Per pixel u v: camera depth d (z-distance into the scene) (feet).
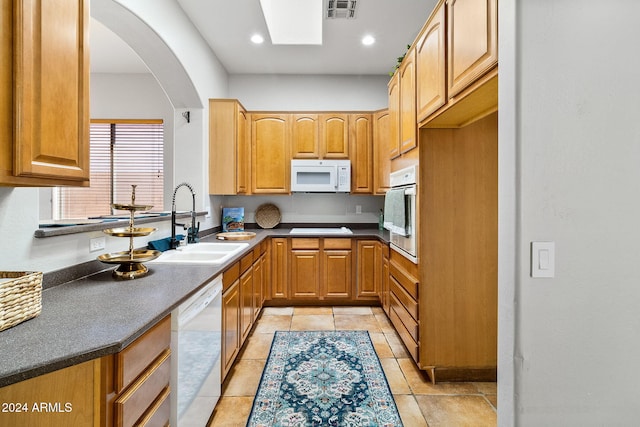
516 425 3.47
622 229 3.48
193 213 9.08
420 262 7.11
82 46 3.89
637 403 3.47
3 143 2.96
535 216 3.43
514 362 3.46
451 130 7.06
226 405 6.31
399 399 6.56
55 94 3.48
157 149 13.46
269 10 10.17
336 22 9.62
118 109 13.37
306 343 9.09
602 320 3.47
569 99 3.44
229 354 6.81
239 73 13.55
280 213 13.94
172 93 10.21
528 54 3.41
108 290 4.56
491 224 7.14
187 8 8.98
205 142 11.02
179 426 4.27
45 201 12.91
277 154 12.71
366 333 9.80
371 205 14.05
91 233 5.56
